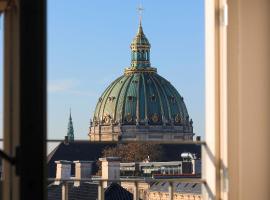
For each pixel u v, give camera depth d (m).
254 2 7.19
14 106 5.16
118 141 10.16
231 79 7.17
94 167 117.31
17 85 5.08
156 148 168.00
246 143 7.16
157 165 137.75
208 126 7.73
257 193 7.14
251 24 7.19
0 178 5.22
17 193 5.00
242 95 7.17
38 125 4.95
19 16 4.98
